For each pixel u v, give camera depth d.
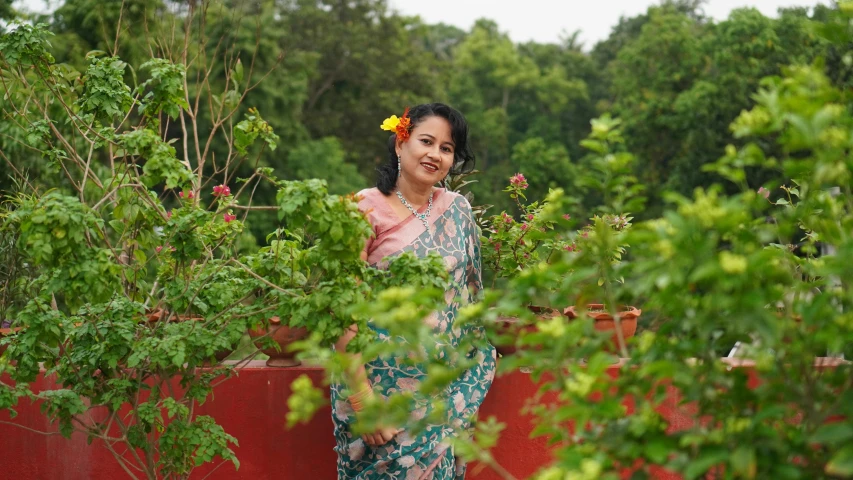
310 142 22.27
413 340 1.69
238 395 3.24
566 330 1.64
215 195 2.85
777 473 1.51
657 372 1.59
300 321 2.42
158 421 2.69
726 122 24.00
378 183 3.01
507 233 3.43
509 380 3.24
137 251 2.75
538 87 41.66
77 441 3.22
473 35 43.06
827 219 1.74
